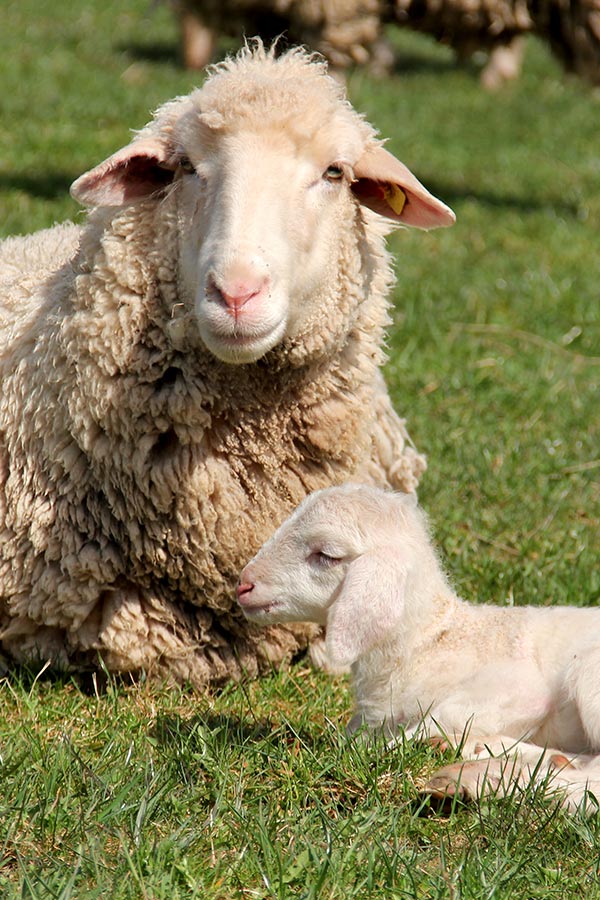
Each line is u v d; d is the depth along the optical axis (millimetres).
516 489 12062
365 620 7137
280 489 8594
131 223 8133
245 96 7812
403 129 27844
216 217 7547
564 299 17203
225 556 8445
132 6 41500
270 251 7379
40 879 5746
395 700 7695
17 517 8453
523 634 7613
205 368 8094
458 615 7805
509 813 6539
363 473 9352
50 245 10148
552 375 14773
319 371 8438
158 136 8148
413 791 6844
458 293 17281
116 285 8133
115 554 8414
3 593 8523
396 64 37844
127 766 6988
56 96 27344
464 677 7496
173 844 6102
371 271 8633
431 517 11219
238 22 19172
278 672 8914
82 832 6262
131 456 8203
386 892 5918
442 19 19391
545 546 10938
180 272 7973
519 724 7363
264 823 6312
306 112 7855
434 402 13961
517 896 5980
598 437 13242
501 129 29078
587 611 7754
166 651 8578
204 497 8250
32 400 8453
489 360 15031
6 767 6875
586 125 30047
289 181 7762
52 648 8711
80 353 8195
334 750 7262
